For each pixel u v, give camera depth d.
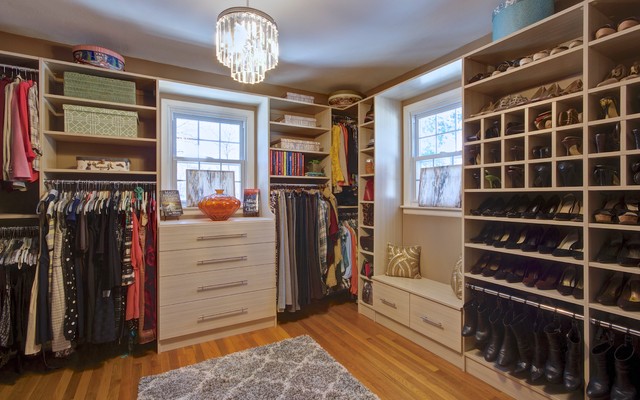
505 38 1.89
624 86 1.43
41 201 2.10
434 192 2.82
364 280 3.24
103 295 2.18
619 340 1.57
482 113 2.12
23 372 2.12
